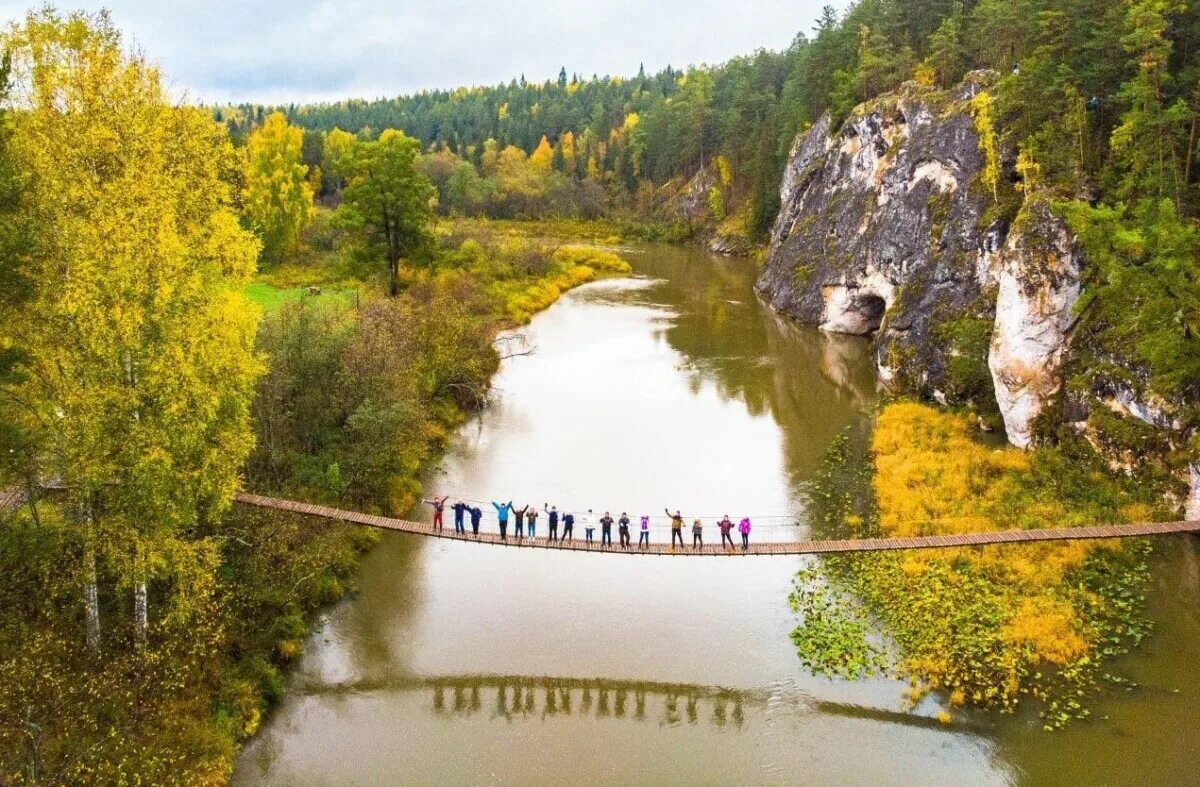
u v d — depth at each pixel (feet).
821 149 301.02
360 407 118.93
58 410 66.44
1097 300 127.13
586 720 81.56
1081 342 128.47
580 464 143.13
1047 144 151.23
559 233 481.05
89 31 64.54
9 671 70.03
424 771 74.79
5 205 61.87
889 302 205.87
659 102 566.77
